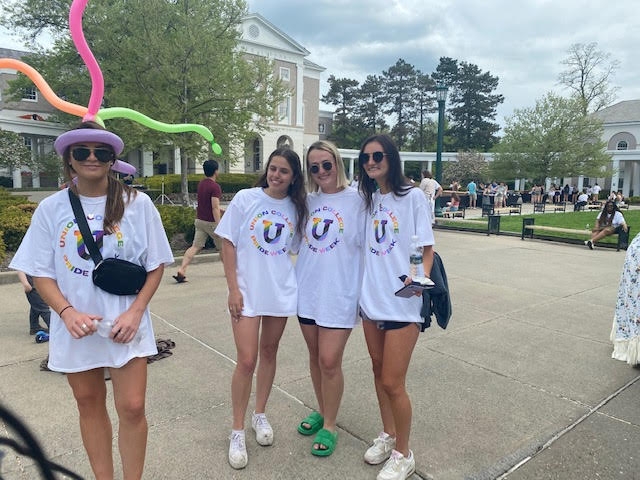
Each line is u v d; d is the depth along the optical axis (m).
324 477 2.42
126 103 16.81
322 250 2.56
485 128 61.88
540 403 3.22
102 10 17.08
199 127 5.41
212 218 6.36
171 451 2.60
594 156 32.12
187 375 3.58
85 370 1.94
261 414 2.76
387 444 2.57
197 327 4.68
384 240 2.38
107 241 1.89
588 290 6.53
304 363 3.86
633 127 44.03
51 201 1.88
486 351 4.18
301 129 37.00
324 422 2.69
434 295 2.39
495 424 2.95
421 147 64.62
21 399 3.13
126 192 1.95
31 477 2.33
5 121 23.89
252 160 35.47
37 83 4.63
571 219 17.36
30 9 20.59
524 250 10.11
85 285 1.89
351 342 4.36
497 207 23.00
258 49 33.47
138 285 1.95
